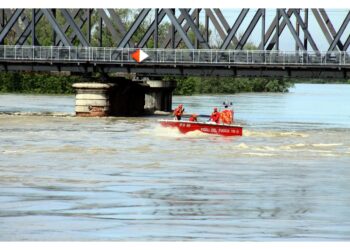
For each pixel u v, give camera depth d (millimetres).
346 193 74875
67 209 66312
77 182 79062
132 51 171875
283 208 67500
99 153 102188
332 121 171250
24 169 87188
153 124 150000
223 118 125875
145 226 60844
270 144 115312
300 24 166250
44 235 58031
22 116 166500
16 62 173125
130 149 106750
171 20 170750
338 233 59375
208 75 167625
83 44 174625
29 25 184750
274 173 86375
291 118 181000
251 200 70750
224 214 65000
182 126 125312
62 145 110812
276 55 162500
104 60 170875
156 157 98562
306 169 89688
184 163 93250
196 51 165500
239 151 105875
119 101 178875
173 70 169750
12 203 68438
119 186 77000
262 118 178875
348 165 93375
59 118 162750
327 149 110125
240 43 168125
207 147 109938
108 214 64625
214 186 77500
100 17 176250
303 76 162750
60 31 175875
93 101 169375
